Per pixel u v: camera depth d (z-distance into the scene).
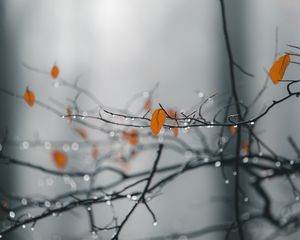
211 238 4.15
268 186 2.52
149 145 2.07
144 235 3.39
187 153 2.05
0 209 1.88
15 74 4.24
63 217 3.28
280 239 3.02
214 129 2.21
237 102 1.74
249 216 2.23
